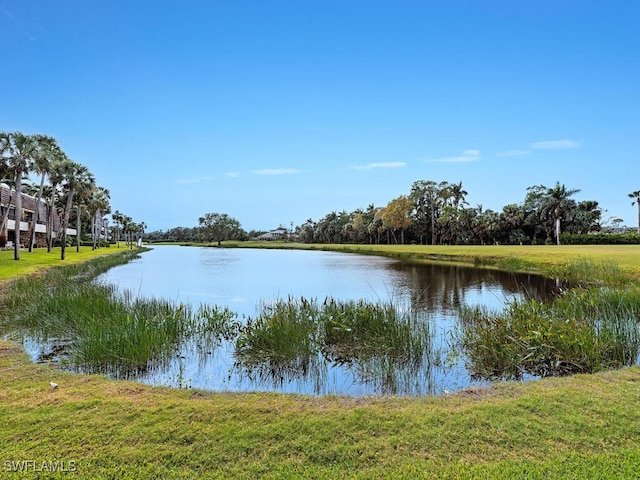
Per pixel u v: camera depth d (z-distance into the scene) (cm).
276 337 682
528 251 3216
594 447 318
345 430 347
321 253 5062
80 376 514
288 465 296
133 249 6156
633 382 464
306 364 645
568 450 313
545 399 411
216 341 784
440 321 977
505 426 352
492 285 1733
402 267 2722
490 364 618
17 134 2498
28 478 279
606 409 384
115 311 848
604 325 684
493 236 6044
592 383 462
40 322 835
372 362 641
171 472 287
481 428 349
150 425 356
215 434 340
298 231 10844
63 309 876
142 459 303
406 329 732
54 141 2831
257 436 338
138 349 613
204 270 2544
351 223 8319
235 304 1275
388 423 360
